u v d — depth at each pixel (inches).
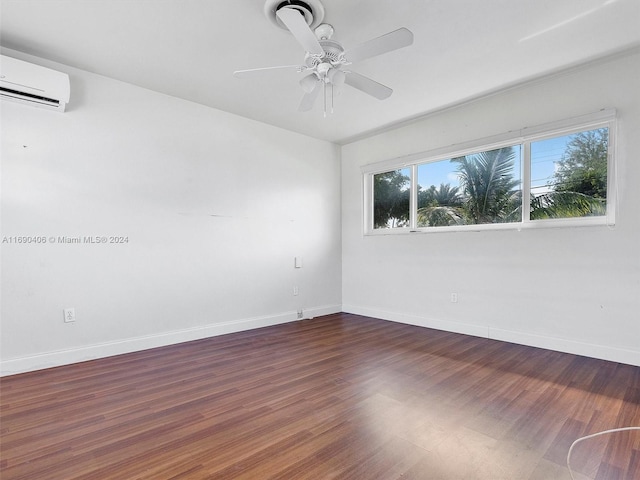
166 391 92.4
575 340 119.3
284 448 66.1
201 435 70.9
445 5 84.4
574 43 101.3
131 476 58.2
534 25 92.6
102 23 91.1
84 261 117.5
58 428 73.8
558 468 59.7
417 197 171.0
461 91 133.2
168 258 136.7
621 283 110.1
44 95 104.4
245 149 160.6
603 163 115.7
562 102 121.3
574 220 120.9
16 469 60.2
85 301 117.4
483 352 123.3
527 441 67.8
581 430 71.5
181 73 119.3
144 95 130.8
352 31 95.0
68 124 114.4
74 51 105.3
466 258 148.8
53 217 111.7
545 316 126.3
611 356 111.7
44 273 110.0
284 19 70.5
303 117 160.2
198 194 145.3
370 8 85.2
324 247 195.2
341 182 203.5
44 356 109.4
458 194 155.5
